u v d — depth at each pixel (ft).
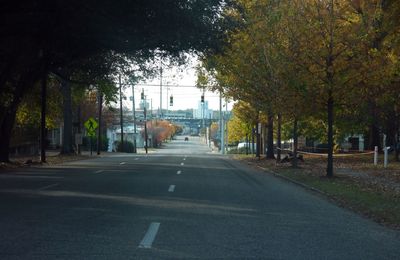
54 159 128.36
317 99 74.33
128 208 43.78
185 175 80.79
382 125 119.34
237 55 96.73
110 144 296.51
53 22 60.49
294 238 32.60
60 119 181.98
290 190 62.39
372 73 69.05
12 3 55.72
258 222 38.24
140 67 102.22
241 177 80.43
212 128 442.91
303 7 71.67
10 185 61.93
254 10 87.40
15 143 158.61
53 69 100.48
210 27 64.64
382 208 45.01
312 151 184.24
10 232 32.99
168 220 38.14
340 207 48.01
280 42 80.33
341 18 71.20
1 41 71.41
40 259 26.14
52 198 49.78
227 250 28.76
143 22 59.31
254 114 137.39
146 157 156.97
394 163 106.63
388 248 30.32
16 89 99.96
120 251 28.09
